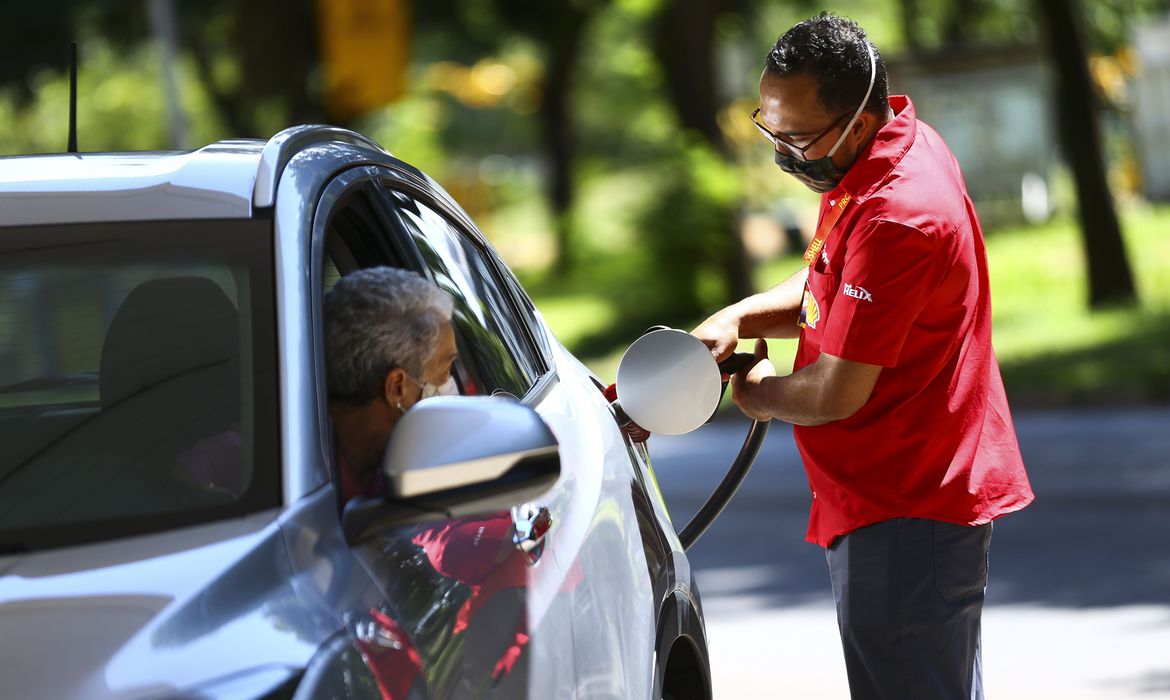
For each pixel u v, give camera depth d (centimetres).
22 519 633
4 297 727
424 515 613
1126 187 9344
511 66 11456
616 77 11494
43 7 7456
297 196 737
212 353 680
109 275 721
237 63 7081
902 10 10856
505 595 689
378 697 560
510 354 917
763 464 3659
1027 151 8156
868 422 907
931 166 898
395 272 751
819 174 916
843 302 887
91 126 12638
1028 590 2159
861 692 943
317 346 681
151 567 570
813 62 892
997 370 941
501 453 609
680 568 981
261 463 630
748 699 1677
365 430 737
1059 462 3250
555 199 11681
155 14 5462
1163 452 3250
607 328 6688
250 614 553
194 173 755
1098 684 1634
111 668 522
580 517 820
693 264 6456
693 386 964
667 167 6438
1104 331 4809
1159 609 1972
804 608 2167
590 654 760
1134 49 9031
